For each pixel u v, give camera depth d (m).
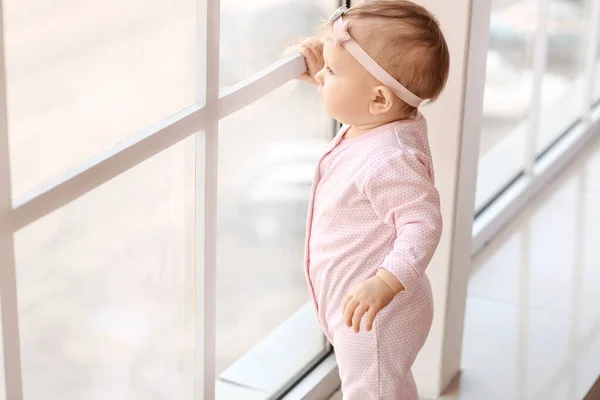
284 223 2.33
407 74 1.76
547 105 3.96
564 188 3.90
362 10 1.78
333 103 1.83
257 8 2.03
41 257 1.68
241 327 2.29
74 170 1.42
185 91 1.81
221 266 2.19
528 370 2.64
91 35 1.61
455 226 2.36
